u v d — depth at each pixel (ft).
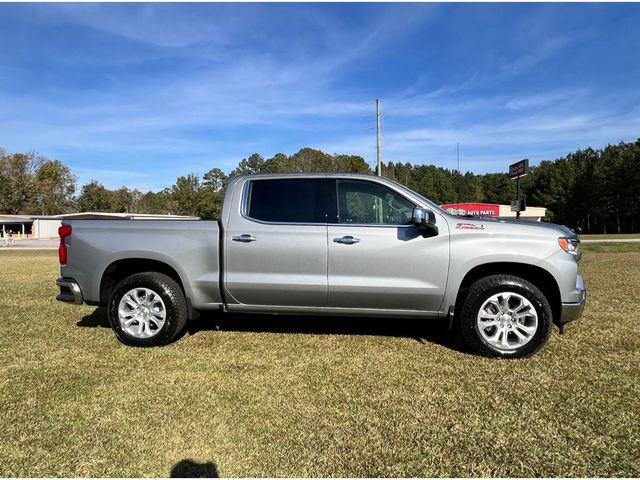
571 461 8.46
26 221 224.53
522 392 11.39
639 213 226.17
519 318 13.99
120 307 15.42
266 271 14.87
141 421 10.03
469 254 14.02
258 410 10.54
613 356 13.97
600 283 27.61
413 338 16.15
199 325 18.10
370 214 14.84
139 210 357.41
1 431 9.57
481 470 8.21
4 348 15.08
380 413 10.35
